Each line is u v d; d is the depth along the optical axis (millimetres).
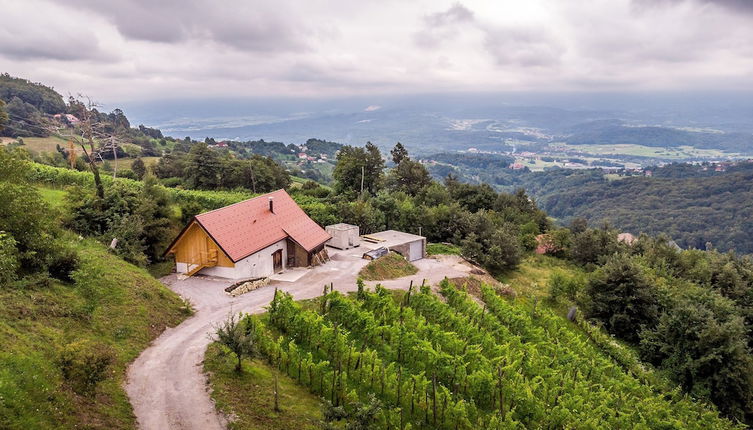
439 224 81562
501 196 112625
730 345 41250
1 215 30047
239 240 46281
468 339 35312
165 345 29312
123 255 41906
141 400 22750
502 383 28641
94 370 21547
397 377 27219
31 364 20250
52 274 31656
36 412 17953
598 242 82375
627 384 36688
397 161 128375
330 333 29406
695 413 35594
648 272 63719
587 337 49688
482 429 25375
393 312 35750
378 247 60375
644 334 48438
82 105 50094
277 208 55062
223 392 23750
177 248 46562
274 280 46500
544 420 27094
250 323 30266
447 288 46719
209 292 41094
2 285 26703
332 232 59594
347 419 20453
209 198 76562
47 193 57906
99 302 30609
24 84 169375
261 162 113688
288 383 26172
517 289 61656
